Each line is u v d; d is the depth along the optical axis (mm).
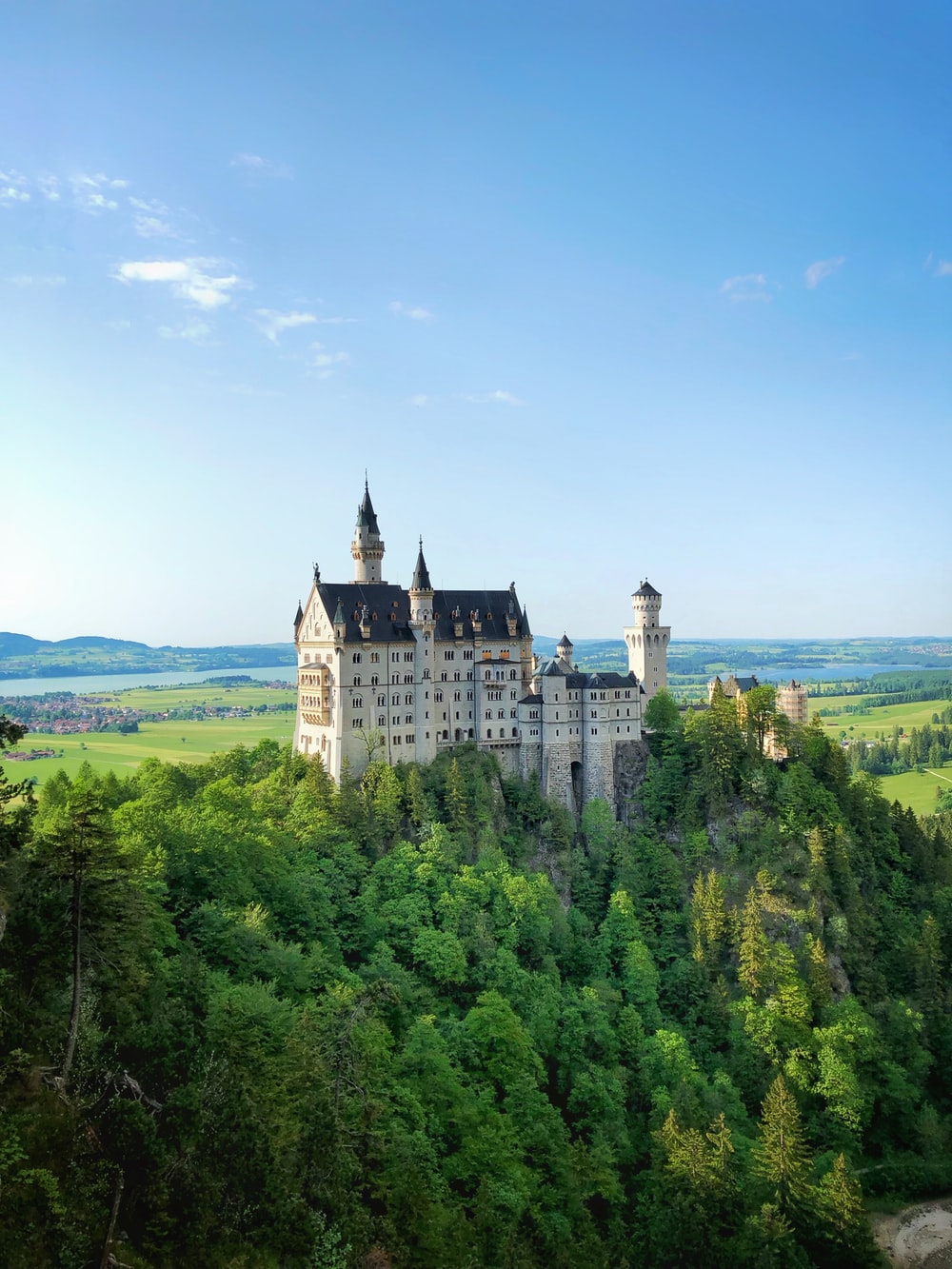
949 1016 150250
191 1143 62969
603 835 176375
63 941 66438
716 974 149750
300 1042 74938
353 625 172000
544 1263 85000
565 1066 123188
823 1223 103438
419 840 156500
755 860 167625
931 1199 126250
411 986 119375
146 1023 71500
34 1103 58562
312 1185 65875
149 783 154000
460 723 185250
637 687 190625
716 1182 99688
